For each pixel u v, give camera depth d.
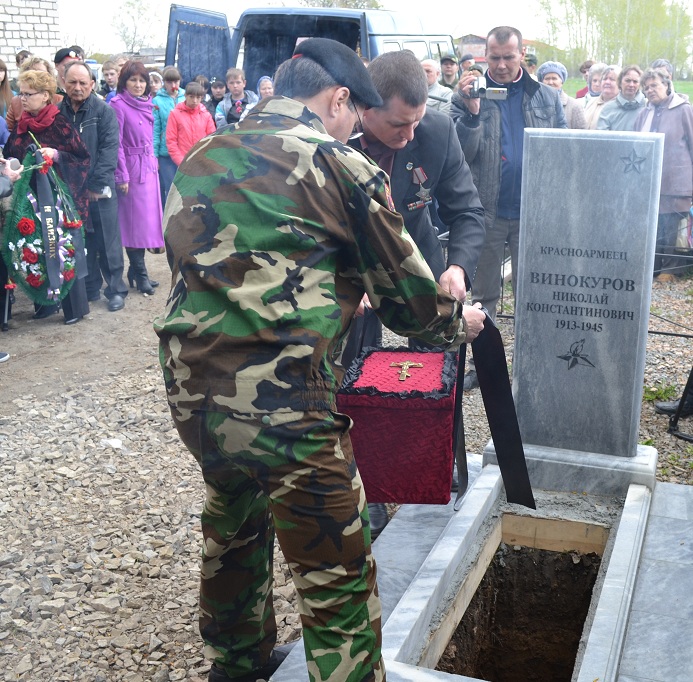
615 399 3.21
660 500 3.21
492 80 4.77
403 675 2.18
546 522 3.13
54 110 5.82
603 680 2.18
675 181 6.97
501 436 2.78
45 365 5.47
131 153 6.72
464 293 3.11
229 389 1.71
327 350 1.79
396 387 2.53
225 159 1.82
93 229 6.46
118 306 6.62
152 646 2.72
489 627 3.22
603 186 3.04
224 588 2.25
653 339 5.77
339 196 1.79
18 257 5.80
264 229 1.74
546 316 3.22
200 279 1.75
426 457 2.51
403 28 10.05
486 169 4.71
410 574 2.83
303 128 1.86
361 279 1.90
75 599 2.97
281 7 9.98
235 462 1.77
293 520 1.76
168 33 10.03
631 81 6.82
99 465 4.04
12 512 3.59
